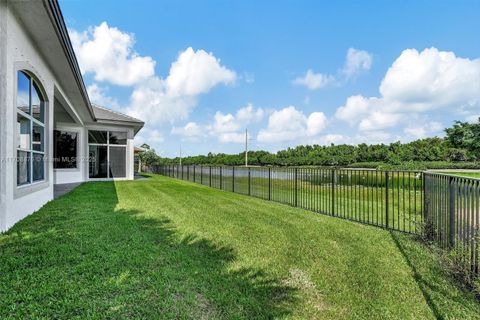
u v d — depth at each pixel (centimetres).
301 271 335
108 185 1364
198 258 365
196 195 1038
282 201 911
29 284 271
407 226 569
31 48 579
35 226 484
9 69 459
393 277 320
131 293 264
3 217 445
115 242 410
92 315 226
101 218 567
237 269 336
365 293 284
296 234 494
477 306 260
